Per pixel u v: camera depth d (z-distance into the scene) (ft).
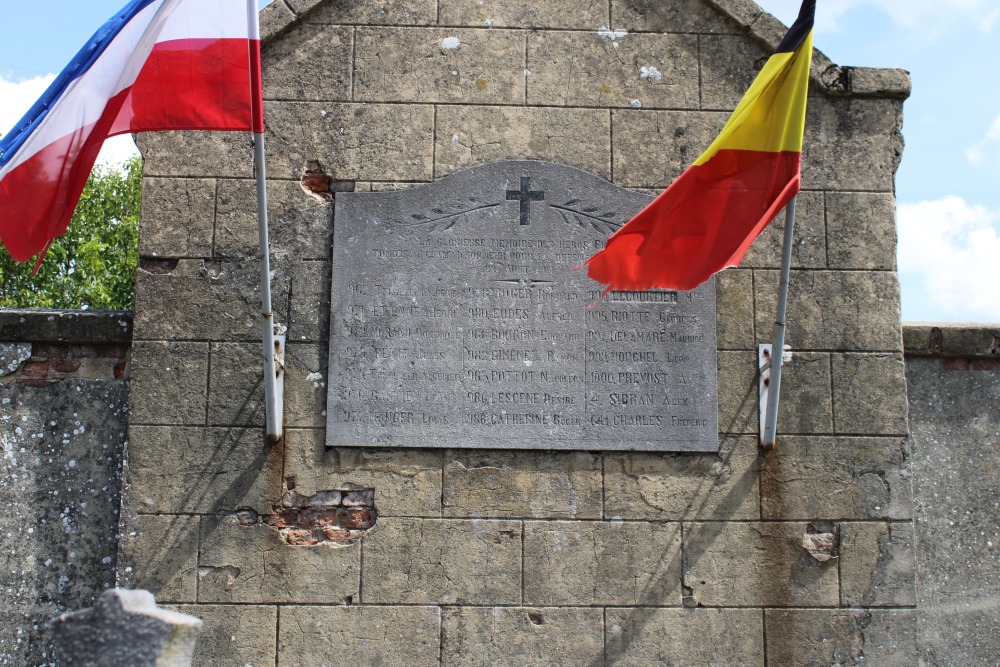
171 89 18.86
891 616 20.36
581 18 22.47
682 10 22.58
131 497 20.27
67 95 19.06
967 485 22.26
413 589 20.16
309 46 22.13
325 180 21.68
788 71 19.01
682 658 20.08
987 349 22.38
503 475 20.59
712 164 18.97
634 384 20.92
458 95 22.06
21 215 18.98
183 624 12.05
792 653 20.18
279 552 20.20
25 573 20.85
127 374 21.71
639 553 20.42
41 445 21.35
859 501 20.77
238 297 21.16
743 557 20.48
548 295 21.17
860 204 21.94
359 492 20.52
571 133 21.99
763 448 20.83
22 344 21.65
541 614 20.13
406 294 21.11
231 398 20.77
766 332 21.35
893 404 21.18
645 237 19.19
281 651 19.84
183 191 21.50
